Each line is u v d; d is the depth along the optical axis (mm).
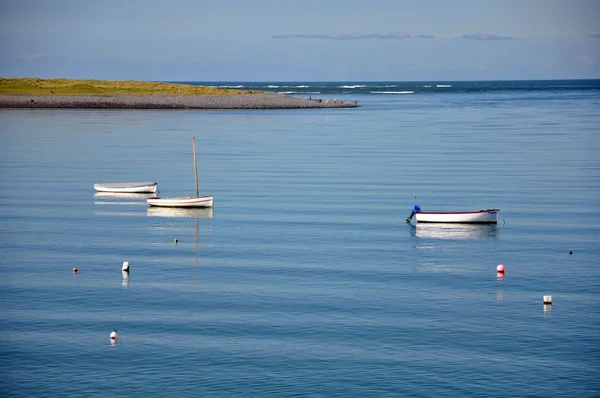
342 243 61438
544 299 47094
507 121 176875
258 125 166125
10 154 114625
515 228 66438
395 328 43375
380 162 106688
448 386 36719
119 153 116750
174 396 35938
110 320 44781
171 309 46500
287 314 45562
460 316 45219
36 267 55219
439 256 57812
